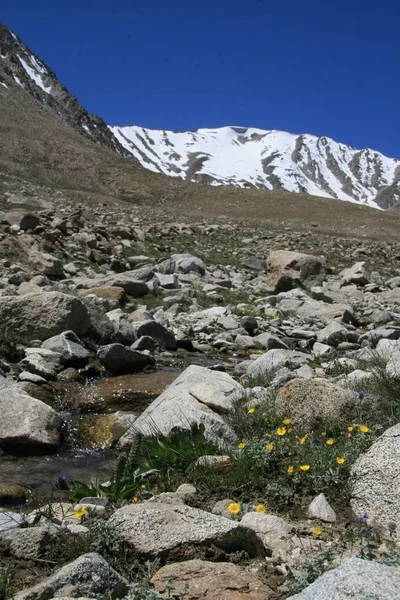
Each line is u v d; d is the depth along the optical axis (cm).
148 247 2534
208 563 402
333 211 8100
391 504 480
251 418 693
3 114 10244
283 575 410
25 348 1008
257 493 539
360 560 323
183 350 1261
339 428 627
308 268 2238
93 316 1152
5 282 1527
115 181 8825
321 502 503
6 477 636
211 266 2506
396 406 639
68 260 2009
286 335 1509
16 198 3478
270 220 6825
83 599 348
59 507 525
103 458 720
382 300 2216
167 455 609
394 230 6594
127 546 433
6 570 401
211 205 8219
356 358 1083
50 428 734
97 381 956
